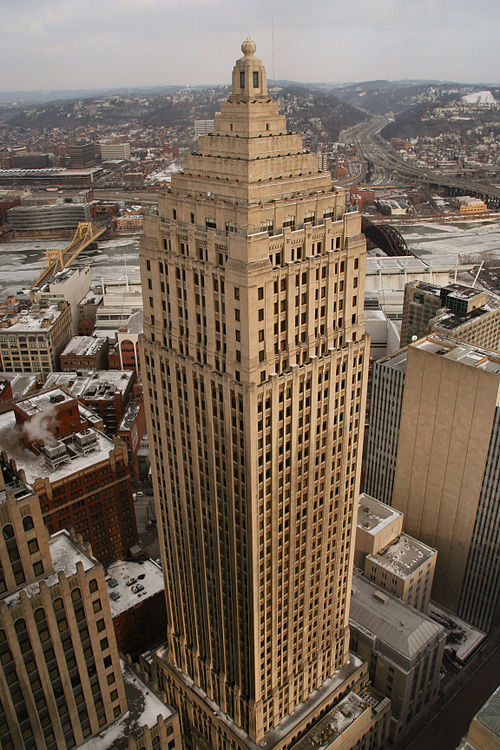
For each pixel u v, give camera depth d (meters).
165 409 118.12
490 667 181.00
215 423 105.50
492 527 176.62
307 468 111.75
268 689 126.38
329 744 131.00
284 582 118.62
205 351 102.69
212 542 119.56
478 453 173.50
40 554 86.31
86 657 93.69
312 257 97.31
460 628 192.25
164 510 133.00
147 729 99.06
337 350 107.06
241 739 128.62
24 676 85.88
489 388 164.88
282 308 96.75
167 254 103.31
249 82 93.75
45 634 86.56
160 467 128.12
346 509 127.81
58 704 92.50
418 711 165.62
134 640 175.50
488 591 184.75
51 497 178.25
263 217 91.62
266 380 97.69
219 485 110.81
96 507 189.88
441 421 181.75
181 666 147.88
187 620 140.62
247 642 120.44
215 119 99.25
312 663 136.00
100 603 92.31
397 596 175.00
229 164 94.69
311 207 97.50
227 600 122.06
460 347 185.12
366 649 160.50
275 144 96.38
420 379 184.00
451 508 187.62
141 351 117.94
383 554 181.62
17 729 88.06
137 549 194.25
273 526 109.75
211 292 96.81
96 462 186.75
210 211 95.25
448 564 194.62
